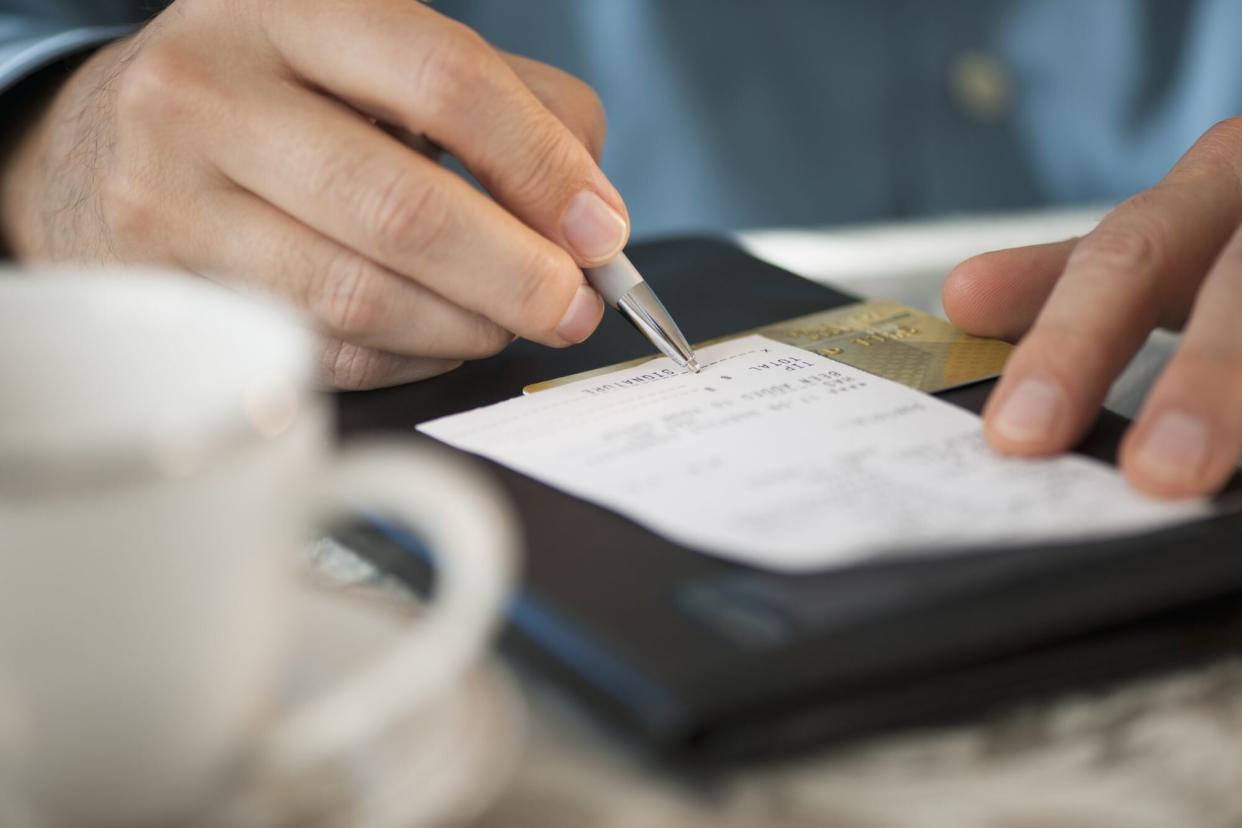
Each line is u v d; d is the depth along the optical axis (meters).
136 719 0.24
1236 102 1.41
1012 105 1.43
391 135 0.55
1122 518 0.35
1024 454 0.39
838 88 1.38
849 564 0.33
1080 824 0.27
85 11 0.96
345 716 0.26
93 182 0.59
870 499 0.36
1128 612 0.32
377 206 0.48
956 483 0.37
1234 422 0.37
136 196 0.53
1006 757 0.29
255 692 0.26
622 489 0.38
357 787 0.25
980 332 0.53
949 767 0.29
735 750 0.28
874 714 0.29
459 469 0.41
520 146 0.50
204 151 0.51
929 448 0.40
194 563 0.23
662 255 0.69
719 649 0.29
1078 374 0.40
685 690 0.28
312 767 0.26
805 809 0.27
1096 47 1.41
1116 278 0.44
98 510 0.22
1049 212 1.38
